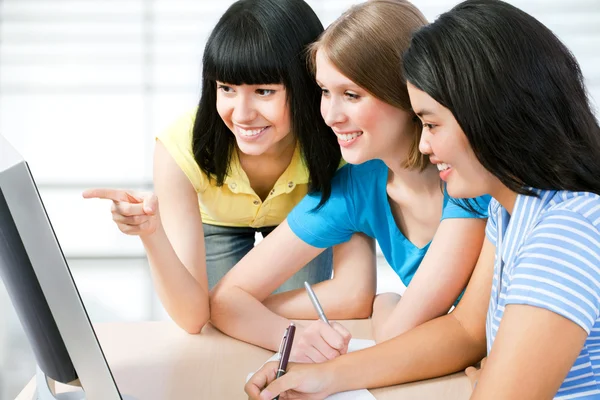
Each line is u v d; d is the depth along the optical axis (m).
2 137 0.84
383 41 1.18
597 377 0.90
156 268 1.30
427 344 1.18
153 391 1.13
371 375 1.14
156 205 1.19
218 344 1.31
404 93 1.21
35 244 0.79
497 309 1.00
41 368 0.95
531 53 0.87
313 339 1.20
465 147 0.91
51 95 4.14
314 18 1.37
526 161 0.88
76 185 4.05
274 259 1.43
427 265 1.31
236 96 1.35
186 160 1.50
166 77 4.15
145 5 4.14
